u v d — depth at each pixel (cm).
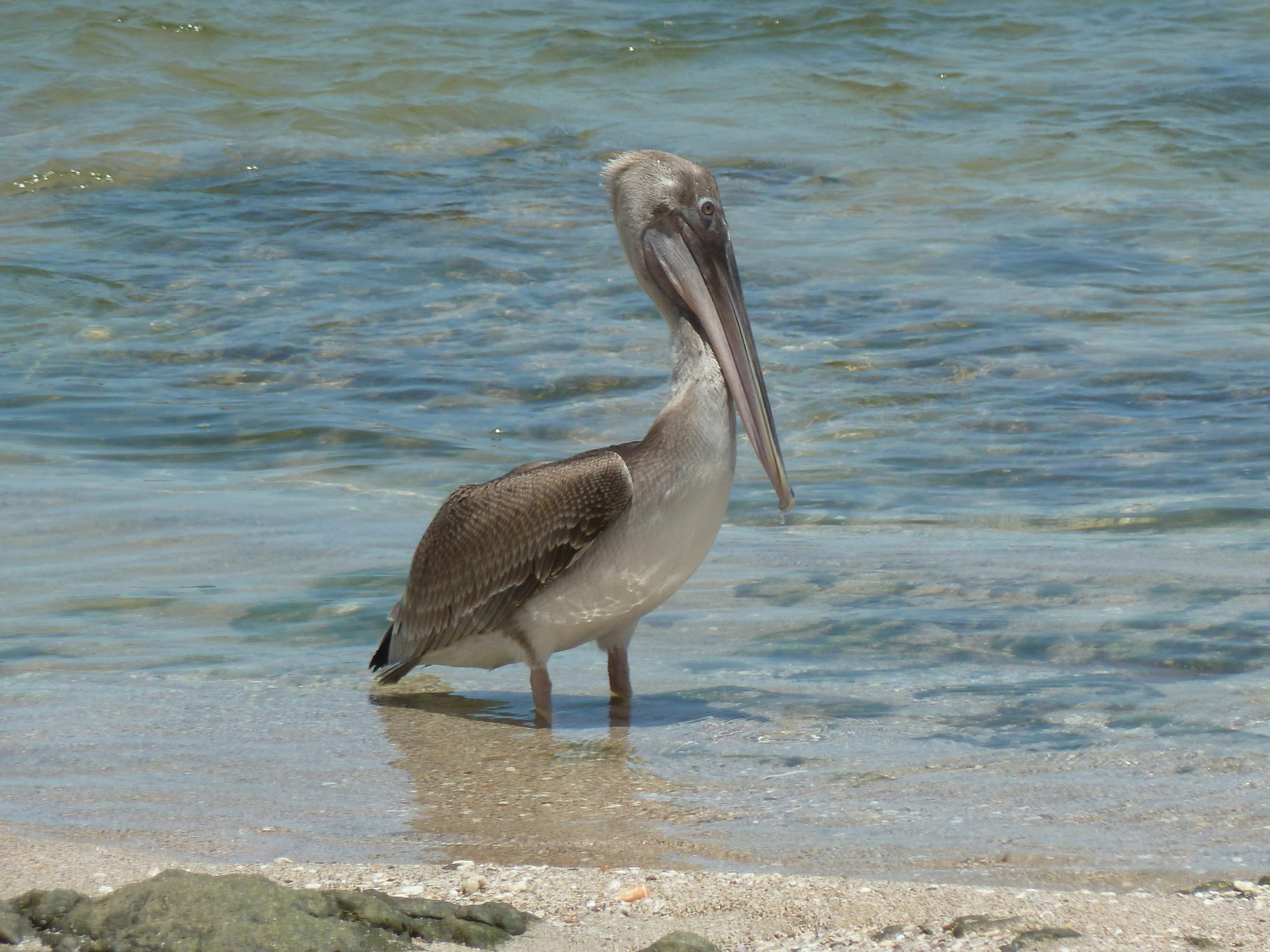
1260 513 1211
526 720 872
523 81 3195
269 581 1115
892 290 1969
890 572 1100
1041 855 625
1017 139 2753
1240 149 2645
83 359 1766
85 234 2273
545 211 2405
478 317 1900
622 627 891
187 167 2641
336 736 832
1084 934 532
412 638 928
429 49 3347
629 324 1866
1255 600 999
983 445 1432
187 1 3556
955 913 551
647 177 926
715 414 868
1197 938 527
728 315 924
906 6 3644
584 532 856
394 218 2356
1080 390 1580
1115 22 3494
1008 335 1769
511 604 884
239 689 912
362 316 1906
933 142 2783
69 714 851
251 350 1789
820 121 2948
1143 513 1223
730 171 2661
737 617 1019
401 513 1282
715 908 563
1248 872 600
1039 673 887
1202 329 1775
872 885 579
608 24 3525
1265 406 1509
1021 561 1112
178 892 509
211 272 2105
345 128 2905
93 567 1142
